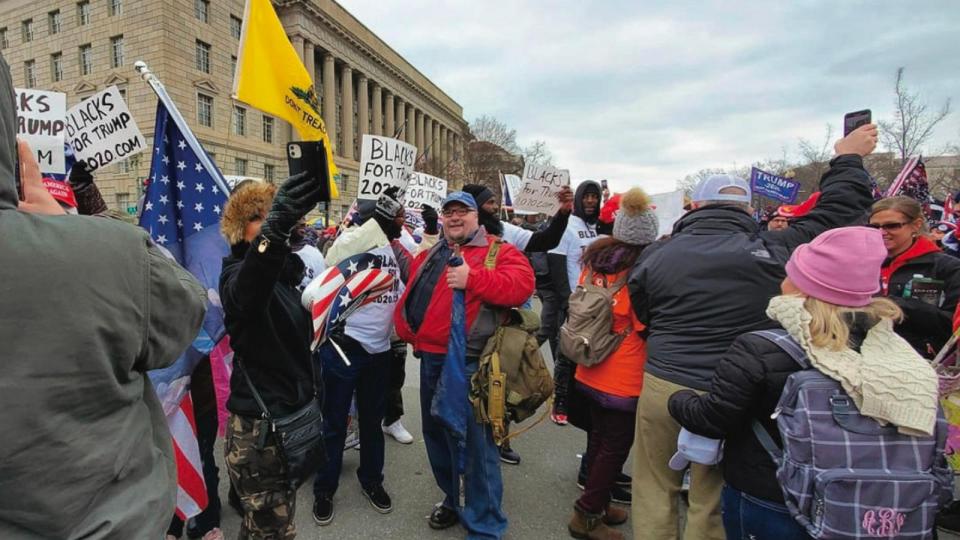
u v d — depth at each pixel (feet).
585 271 9.62
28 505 2.87
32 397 2.82
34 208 3.85
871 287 4.91
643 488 7.83
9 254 2.85
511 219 36.86
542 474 11.84
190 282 4.10
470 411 8.61
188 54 106.11
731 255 6.93
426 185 23.03
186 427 8.63
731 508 5.73
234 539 9.41
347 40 150.92
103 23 106.52
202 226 9.86
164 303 3.61
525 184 16.11
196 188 9.95
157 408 3.96
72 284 2.99
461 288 8.25
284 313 6.44
